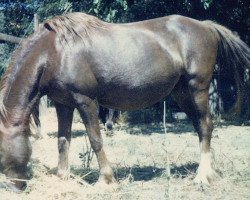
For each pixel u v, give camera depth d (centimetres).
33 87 460
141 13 1259
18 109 449
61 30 470
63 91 465
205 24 548
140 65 489
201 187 477
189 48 517
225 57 562
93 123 475
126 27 505
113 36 488
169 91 524
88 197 437
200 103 523
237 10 1257
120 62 480
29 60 461
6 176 434
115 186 463
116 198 434
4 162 432
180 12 1221
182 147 809
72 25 477
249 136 978
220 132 1061
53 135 988
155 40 505
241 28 1301
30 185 452
